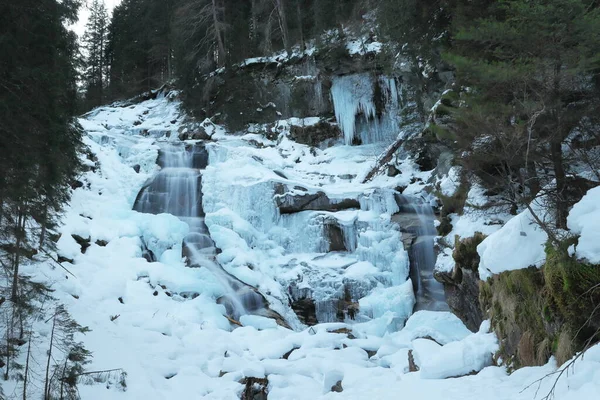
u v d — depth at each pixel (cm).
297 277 1576
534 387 482
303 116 2725
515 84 727
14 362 698
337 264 1592
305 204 1770
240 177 1934
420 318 1200
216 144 2325
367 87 2564
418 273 1547
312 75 2783
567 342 497
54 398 659
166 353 1001
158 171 2094
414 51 1816
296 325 1477
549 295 552
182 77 3108
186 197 2019
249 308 1458
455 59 756
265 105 2855
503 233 704
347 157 2380
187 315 1266
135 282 1398
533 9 654
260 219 1802
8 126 734
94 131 2344
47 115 798
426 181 1877
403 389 630
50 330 898
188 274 1534
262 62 2961
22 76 746
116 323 1127
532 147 737
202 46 3288
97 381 775
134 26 4309
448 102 1397
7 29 777
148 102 3647
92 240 1572
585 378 410
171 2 3891
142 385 817
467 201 1131
